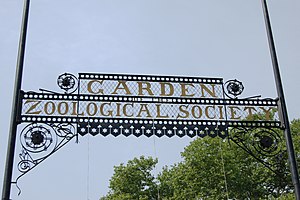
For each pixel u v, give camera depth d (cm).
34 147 902
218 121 981
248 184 2927
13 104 917
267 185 3005
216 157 2891
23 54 959
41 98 944
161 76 995
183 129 958
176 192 3033
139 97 969
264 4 1112
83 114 941
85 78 974
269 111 1018
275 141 1012
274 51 1061
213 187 2841
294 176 934
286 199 2738
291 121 3156
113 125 939
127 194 3341
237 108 1002
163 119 958
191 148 2955
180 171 3023
